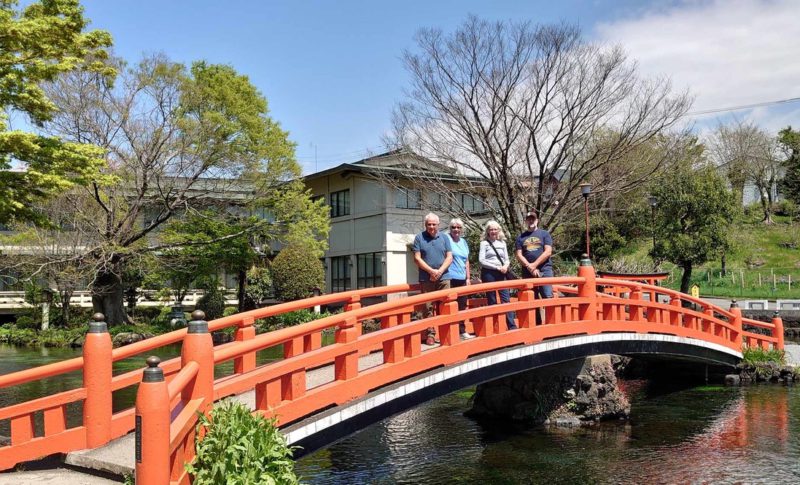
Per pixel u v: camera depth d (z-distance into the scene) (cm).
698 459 959
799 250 3834
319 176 3269
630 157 2172
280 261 2878
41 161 1088
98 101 2158
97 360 550
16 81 1055
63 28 1062
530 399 1178
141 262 2522
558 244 2367
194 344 466
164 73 2291
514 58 2055
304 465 948
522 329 900
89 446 541
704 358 1404
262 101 2536
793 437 1079
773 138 4641
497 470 917
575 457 973
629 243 3162
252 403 646
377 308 686
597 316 1086
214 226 2647
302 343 794
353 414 639
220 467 405
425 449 1022
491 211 2184
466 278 916
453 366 779
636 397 1419
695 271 3656
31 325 2906
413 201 3030
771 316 2345
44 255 2300
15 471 530
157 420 354
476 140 2178
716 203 2517
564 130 2095
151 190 2406
